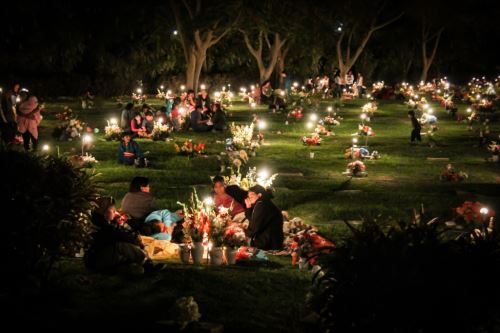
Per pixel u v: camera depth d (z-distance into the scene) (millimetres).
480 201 17344
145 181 13602
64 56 47688
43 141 25625
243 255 11500
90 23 49719
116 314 8227
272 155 24922
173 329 7773
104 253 9734
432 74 77938
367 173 21766
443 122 38719
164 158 22797
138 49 53000
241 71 62750
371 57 69750
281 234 12945
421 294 6652
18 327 7684
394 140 30438
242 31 52750
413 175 21781
